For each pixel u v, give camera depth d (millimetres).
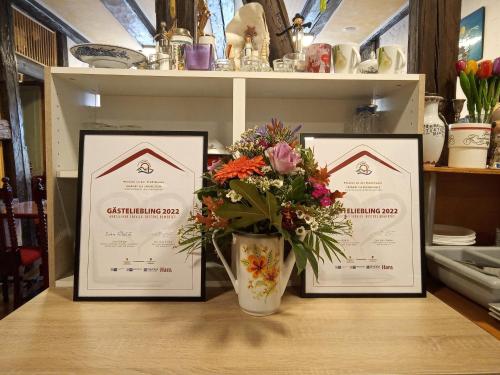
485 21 2273
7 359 611
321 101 1188
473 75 1026
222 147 1066
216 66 1018
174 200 894
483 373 592
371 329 730
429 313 805
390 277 895
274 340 683
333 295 883
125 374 576
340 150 930
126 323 745
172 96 1163
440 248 1021
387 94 1119
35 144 3936
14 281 1993
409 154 936
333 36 3945
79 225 876
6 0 2939
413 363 615
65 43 4176
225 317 777
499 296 812
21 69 3479
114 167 900
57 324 737
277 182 691
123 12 3500
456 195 1219
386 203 919
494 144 1069
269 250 758
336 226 814
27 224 3115
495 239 1197
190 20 1216
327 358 625
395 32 3564
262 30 1092
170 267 873
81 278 859
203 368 592
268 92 1091
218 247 830
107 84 994
